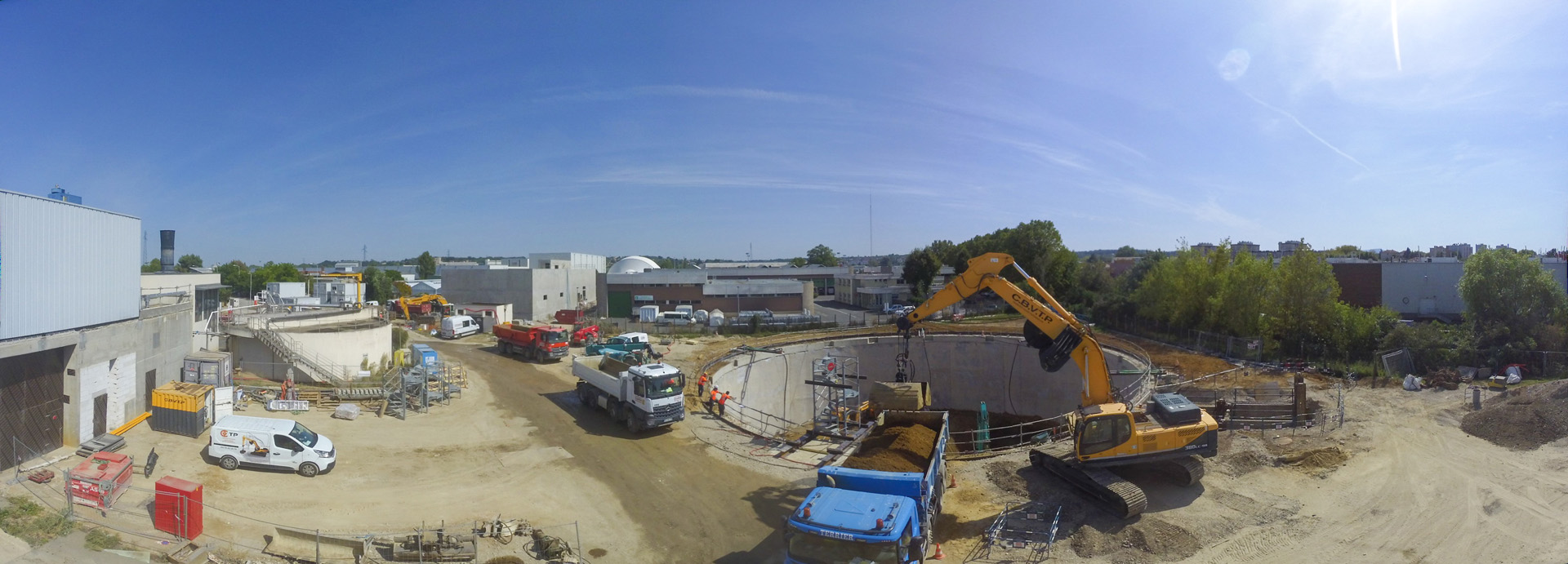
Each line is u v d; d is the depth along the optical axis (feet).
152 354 81.30
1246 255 134.62
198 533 49.83
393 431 83.10
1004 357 148.15
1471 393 89.86
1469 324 110.73
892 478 45.37
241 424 65.87
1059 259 240.73
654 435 84.58
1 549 44.34
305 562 48.01
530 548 52.39
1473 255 112.68
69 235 65.36
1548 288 104.32
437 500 62.03
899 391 80.12
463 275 232.12
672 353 148.05
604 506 61.93
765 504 62.95
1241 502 58.95
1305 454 68.54
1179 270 147.43
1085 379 68.23
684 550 53.47
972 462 70.95
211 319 120.37
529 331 137.39
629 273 230.48
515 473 70.08
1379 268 166.40
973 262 72.64
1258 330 127.03
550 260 293.64
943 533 54.39
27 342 59.62
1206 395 94.22
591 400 96.43
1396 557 49.14
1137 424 61.21
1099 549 50.85
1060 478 64.69
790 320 194.39
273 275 298.76
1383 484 61.77
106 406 71.67
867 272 315.78
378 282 294.05
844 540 37.19
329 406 93.35
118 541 47.26
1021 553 50.55
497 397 103.55
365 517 57.16
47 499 53.31
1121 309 167.02
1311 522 54.95
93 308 69.36
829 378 123.34
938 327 165.07
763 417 134.31
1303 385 80.64
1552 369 96.32
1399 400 88.69
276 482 63.10
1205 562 49.14
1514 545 49.88
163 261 131.64
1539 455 65.67
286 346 106.11
